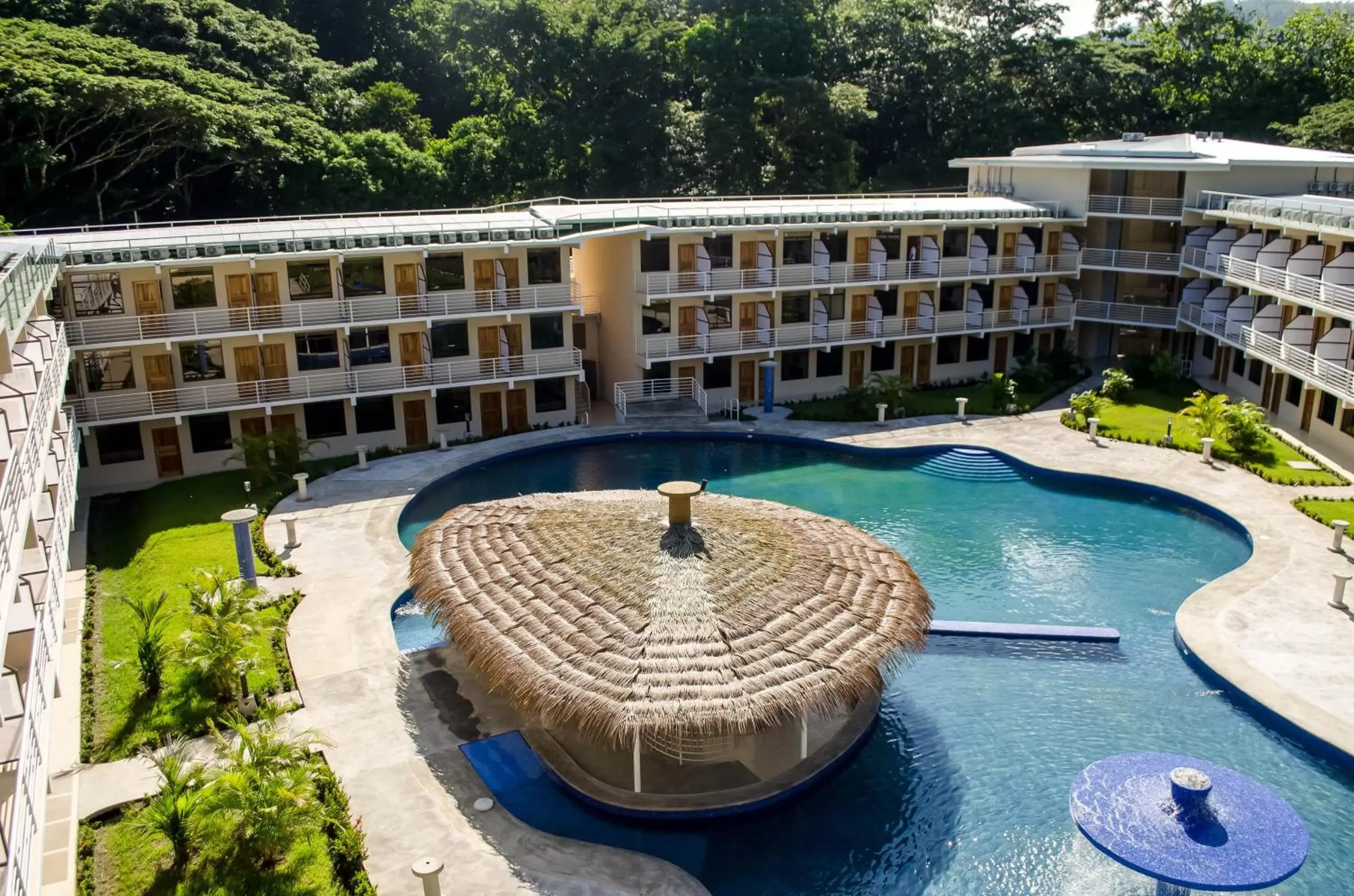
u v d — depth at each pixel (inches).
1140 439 1594.5
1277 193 1974.7
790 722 868.6
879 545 959.6
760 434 1688.0
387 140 2415.1
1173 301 2086.6
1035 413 1785.2
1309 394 1605.6
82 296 1397.6
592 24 2706.7
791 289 1793.8
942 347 2037.4
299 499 1378.0
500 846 712.4
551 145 2652.6
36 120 1900.8
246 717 855.7
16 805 442.3
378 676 929.5
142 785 765.9
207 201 2404.0
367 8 3154.5
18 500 605.3
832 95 2689.5
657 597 802.8
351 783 779.4
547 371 1686.8
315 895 655.1
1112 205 2014.0
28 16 2224.4
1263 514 1284.4
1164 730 865.5
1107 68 2955.2
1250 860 649.0
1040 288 2064.5
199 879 668.1
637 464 1594.5
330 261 1525.6
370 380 1573.6
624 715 708.7
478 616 841.5
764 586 828.0
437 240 1579.7
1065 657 991.0
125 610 1063.0
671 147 2726.4
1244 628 994.1
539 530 936.9
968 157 2933.1
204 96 2148.1
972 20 3051.2
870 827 757.3
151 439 1478.8
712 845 741.3
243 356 1508.4
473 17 2684.5
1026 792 793.6
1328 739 812.0
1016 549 1250.0
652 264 1749.5
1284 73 2928.2
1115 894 685.9
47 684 599.2
